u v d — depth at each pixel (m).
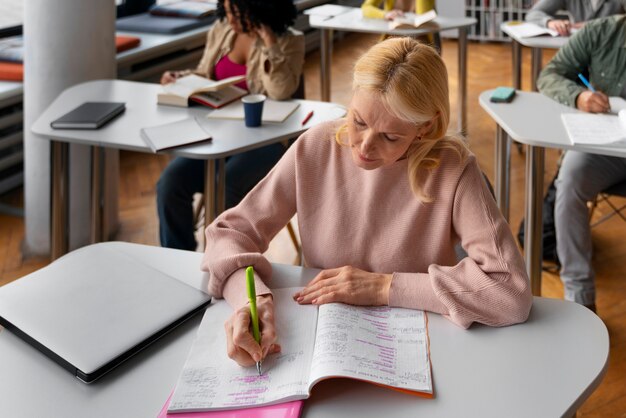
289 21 2.74
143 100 2.72
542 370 1.15
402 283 1.34
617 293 2.77
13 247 3.23
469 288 1.30
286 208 1.57
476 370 1.15
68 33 2.97
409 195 1.45
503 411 1.06
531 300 1.31
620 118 2.29
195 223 3.00
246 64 2.90
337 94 5.44
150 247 1.58
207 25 4.98
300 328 1.26
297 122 2.46
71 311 1.27
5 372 1.15
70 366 1.14
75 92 2.80
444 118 1.31
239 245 1.47
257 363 1.14
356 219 1.50
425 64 1.24
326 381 1.13
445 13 7.00
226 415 1.05
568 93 2.52
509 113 2.48
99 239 2.70
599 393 2.20
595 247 3.11
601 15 3.91
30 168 3.12
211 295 1.39
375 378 1.11
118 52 4.18
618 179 2.55
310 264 1.57
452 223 1.43
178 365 1.18
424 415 1.06
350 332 1.22
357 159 1.31
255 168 2.61
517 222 3.32
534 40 3.65
